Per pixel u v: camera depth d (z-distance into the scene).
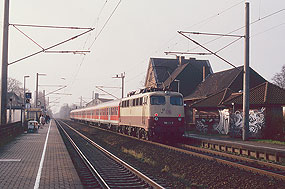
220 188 9.65
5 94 20.62
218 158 14.31
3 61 20.58
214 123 31.53
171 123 22.88
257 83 40.03
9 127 23.28
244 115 23.02
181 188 9.51
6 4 20.69
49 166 11.74
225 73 44.56
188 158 15.11
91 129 43.06
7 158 13.83
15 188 8.21
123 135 29.50
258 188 9.42
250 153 16.89
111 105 36.84
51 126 49.47
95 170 11.48
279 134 23.17
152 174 11.62
